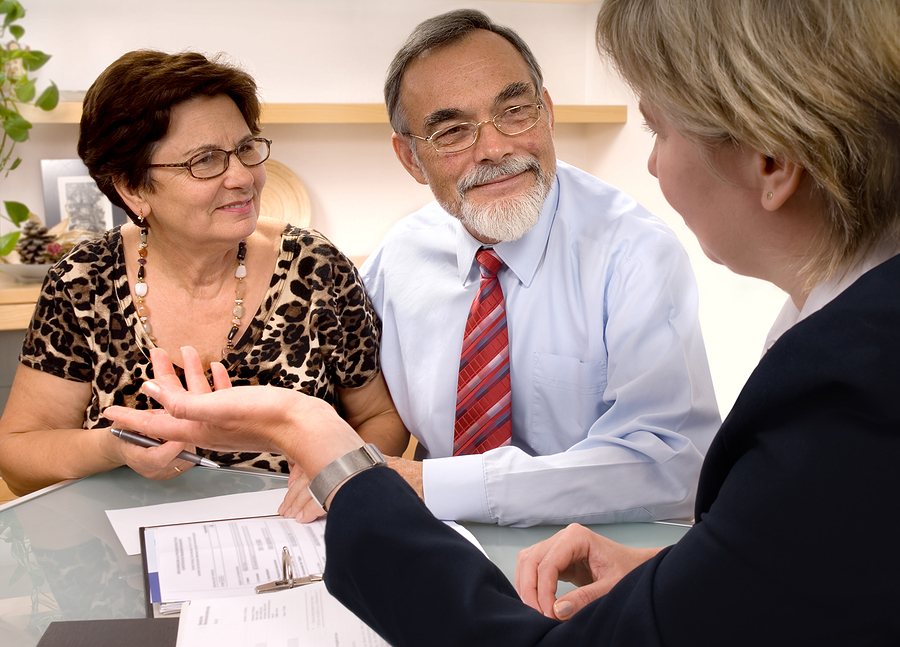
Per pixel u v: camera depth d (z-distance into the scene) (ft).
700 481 1.86
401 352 5.43
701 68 1.71
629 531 3.66
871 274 1.63
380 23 10.67
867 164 1.62
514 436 5.10
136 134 4.30
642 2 1.81
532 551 2.94
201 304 4.96
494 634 1.82
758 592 1.57
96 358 4.81
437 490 3.67
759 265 2.00
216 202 4.48
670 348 4.28
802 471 1.53
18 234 9.21
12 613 2.88
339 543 2.07
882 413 1.47
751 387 1.66
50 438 4.45
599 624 1.75
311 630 2.57
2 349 8.84
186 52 4.61
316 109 9.82
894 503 1.47
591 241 4.82
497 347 4.87
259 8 10.28
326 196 10.91
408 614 1.94
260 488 4.04
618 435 3.98
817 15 1.55
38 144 9.83
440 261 5.40
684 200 2.01
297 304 5.12
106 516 3.71
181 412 2.47
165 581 2.98
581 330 4.81
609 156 11.03
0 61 9.03
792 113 1.60
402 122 4.91
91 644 2.49
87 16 9.80
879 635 1.52
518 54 4.68
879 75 1.53
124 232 5.02
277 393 2.48
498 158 4.54
